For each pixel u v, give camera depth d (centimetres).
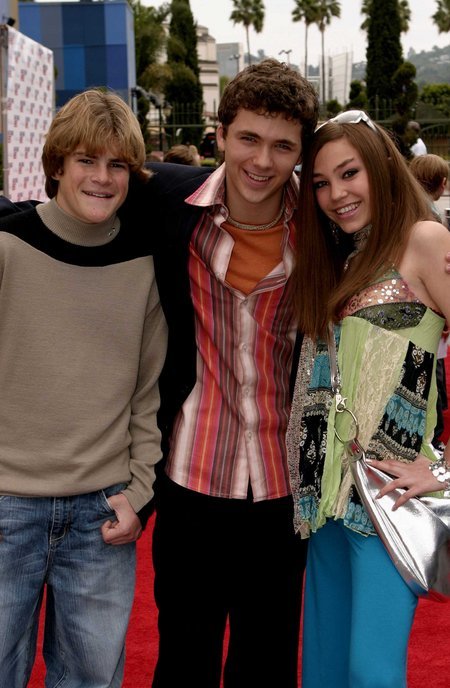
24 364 211
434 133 2777
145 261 226
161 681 249
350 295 221
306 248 230
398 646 212
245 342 236
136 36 3306
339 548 235
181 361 239
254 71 219
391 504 215
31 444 212
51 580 223
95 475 217
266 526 243
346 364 222
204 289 234
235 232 233
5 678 217
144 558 386
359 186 218
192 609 246
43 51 609
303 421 233
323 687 243
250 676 252
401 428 217
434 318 217
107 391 218
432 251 212
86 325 215
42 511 213
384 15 3525
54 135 211
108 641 222
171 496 242
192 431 239
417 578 209
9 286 210
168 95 3456
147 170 243
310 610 243
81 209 211
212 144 1769
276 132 218
